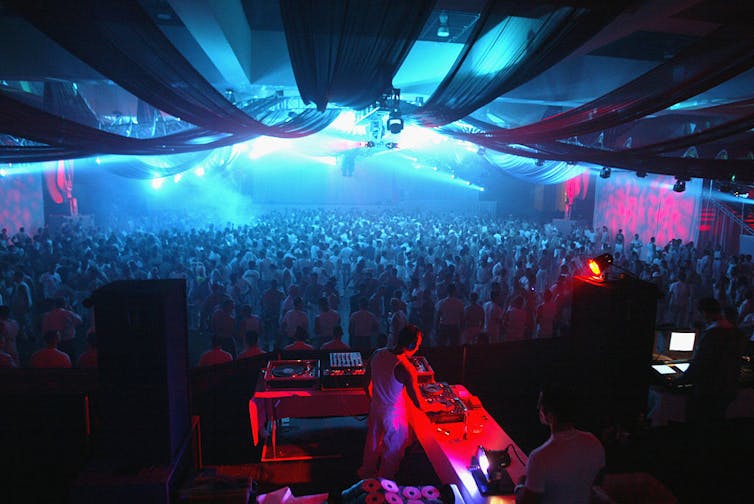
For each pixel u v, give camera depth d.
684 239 17.62
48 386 4.75
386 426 4.48
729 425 5.12
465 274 12.27
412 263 11.99
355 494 3.64
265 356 5.65
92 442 4.52
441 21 6.76
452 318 8.18
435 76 7.13
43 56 6.92
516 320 8.09
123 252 12.81
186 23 5.10
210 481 3.79
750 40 3.31
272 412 5.02
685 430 4.93
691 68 3.86
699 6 4.50
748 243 16.09
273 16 6.85
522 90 7.78
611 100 4.85
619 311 3.83
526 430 6.03
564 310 8.81
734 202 16.91
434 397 4.54
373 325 7.73
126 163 12.23
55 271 10.63
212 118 5.05
